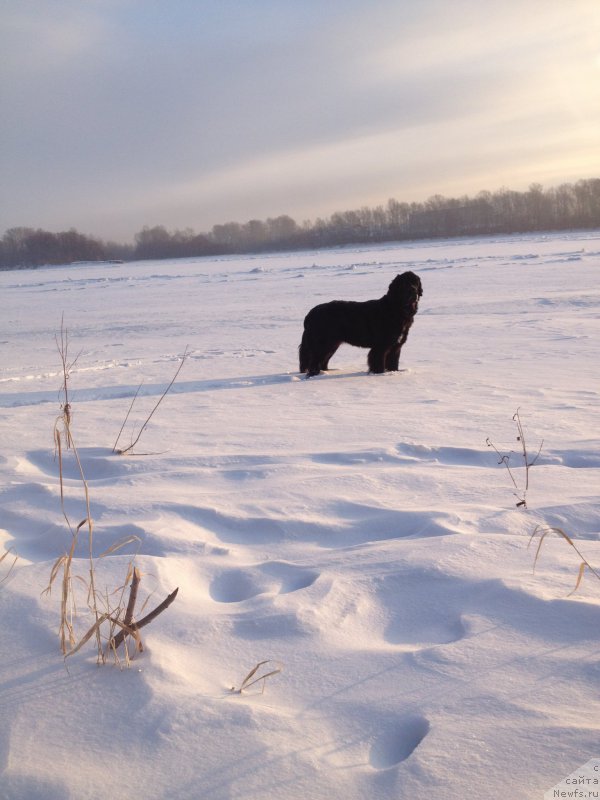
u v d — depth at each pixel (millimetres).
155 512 3451
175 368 10578
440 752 1578
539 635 2092
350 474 4078
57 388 8977
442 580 2535
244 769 1566
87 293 33844
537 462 4414
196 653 2090
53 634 2191
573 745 1573
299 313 18969
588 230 100750
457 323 14734
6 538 3178
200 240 134375
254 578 2688
